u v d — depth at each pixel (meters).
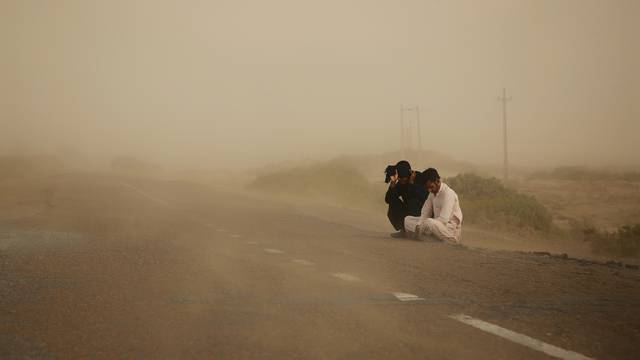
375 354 5.02
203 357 4.96
